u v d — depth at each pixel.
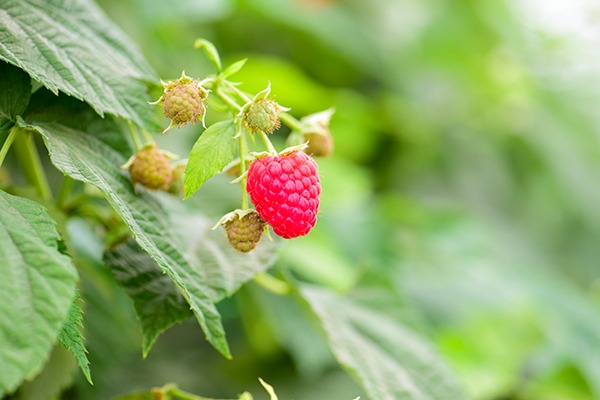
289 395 0.67
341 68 0.94
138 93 0.47
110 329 0.56
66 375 0.51
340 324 0.53
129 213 0.44
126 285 0.48
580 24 1.10
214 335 0.45
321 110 0.84
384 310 0.56
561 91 1.07
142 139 0.54
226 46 0.88
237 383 0.68
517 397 0.76
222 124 0.45
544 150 1.04
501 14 1.06
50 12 0.47
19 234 0.41
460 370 0.72
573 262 1.04
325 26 0.90
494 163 1.03
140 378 0.64
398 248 0.81
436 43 1.04
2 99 0.45
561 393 0.76
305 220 0.45
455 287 0.78
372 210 0.83
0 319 0.39
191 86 0.44
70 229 0.56
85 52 0.47
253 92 0.80
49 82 0.44
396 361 0.53
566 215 1.05
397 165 0.97
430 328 0.74
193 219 0.51
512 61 1.07
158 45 0.68
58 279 0.40
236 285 0.47
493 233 0.98
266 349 0.68
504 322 0.76
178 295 0.48
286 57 0.92
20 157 0.50
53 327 0.40
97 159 0.46
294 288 0.53
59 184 0.63
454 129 1.04
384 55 0.98
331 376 0.70
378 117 0.93
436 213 0.85
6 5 0.46
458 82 1.07
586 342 0.82
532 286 0.85
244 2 0.84
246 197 0.46
